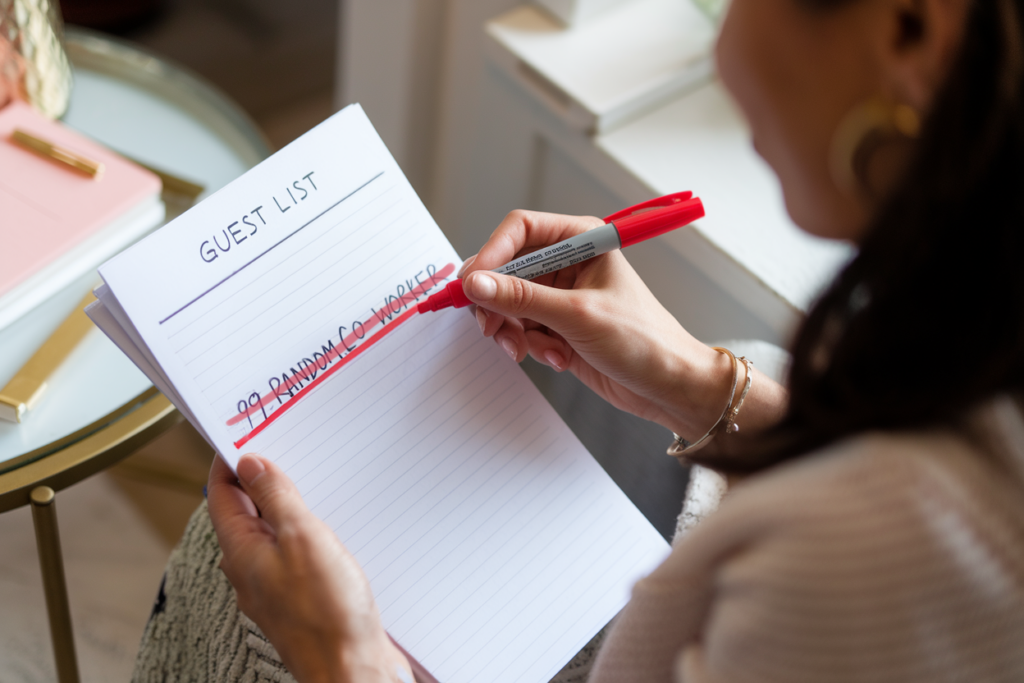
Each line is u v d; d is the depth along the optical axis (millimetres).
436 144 1193
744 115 378
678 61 903
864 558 286
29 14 671
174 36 1544
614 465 683
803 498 300
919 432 306
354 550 481
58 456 573
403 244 518
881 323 300
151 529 1037
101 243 660
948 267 285
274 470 447
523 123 969
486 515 512
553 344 615
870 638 286
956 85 270
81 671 886
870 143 325
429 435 510
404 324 515
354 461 488
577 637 511
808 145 349
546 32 916
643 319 562
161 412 603
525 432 538
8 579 946
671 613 352
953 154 272
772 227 812
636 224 536
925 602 284
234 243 469
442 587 493
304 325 484
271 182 482
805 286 767
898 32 303
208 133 793
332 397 488
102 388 608
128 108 800
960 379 296
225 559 445
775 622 295
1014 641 295
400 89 1104
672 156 864
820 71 327
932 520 285
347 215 501
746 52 344
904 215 285
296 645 422
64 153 670
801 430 345
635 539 543
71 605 942
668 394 585
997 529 290
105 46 843
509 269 532
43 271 619
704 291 889
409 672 459
